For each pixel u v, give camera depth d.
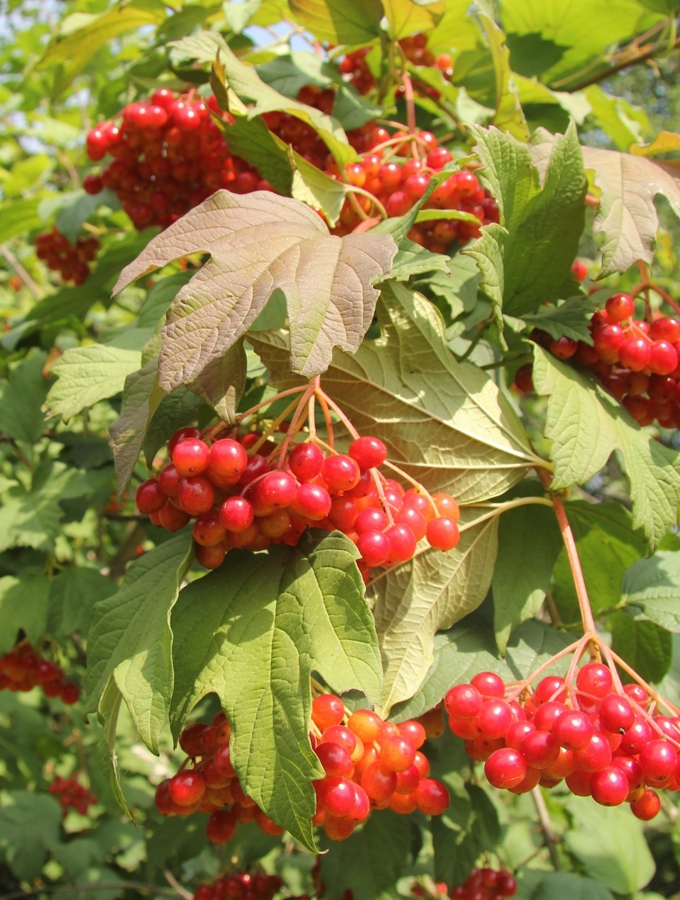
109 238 0.57
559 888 0.42
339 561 0.24
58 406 0.31
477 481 0.29
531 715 0.26
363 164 0.33
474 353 0.35
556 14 0.45
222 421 0.27
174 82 0.41
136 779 0.68
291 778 0.23
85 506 0.47
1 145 0.82
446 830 0.37
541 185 0.29
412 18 0.36
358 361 0.28
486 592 0.29
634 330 0.30
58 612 0.41
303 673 0.23
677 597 0.31
